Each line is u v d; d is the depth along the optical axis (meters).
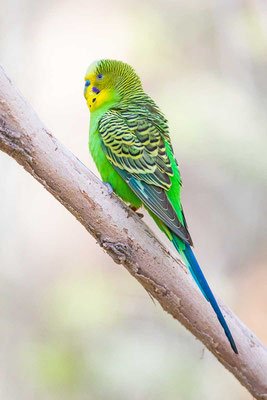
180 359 11.60
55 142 5.71
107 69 7.26
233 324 6.27
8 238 14.23
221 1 15.15
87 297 12.63
